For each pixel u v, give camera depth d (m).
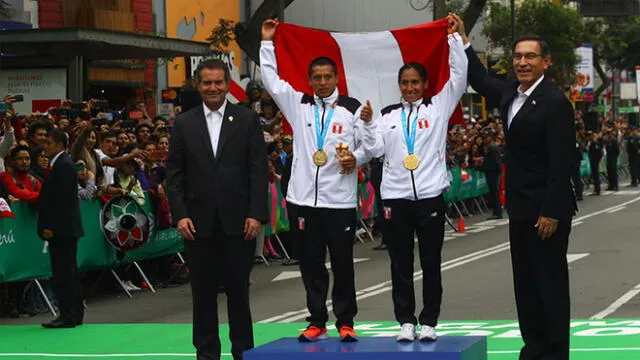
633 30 83.75
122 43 29.98
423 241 12.37
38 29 28.69
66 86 29.41
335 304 12.74
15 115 21.09
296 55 13.44
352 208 12.74
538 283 12.04
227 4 52.19
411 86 12.47
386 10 64.44
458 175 39.34
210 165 12.59
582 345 15.31
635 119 103.19
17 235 19.22
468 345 11.69
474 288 21.84
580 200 49.69
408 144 12.35
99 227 21.27
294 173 12.88
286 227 28.44
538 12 65.19
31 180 19.92
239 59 51.59
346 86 13.68
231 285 12.71
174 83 48.19
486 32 66.88
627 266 24.66
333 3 60.81
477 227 37.19
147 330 17.81
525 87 12.00
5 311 20.00
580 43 67.06
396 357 11.37
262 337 16.86
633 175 62.91
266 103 31.00
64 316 18.20
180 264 24.33
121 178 21.94
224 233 12.56
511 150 12.05
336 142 12.63
